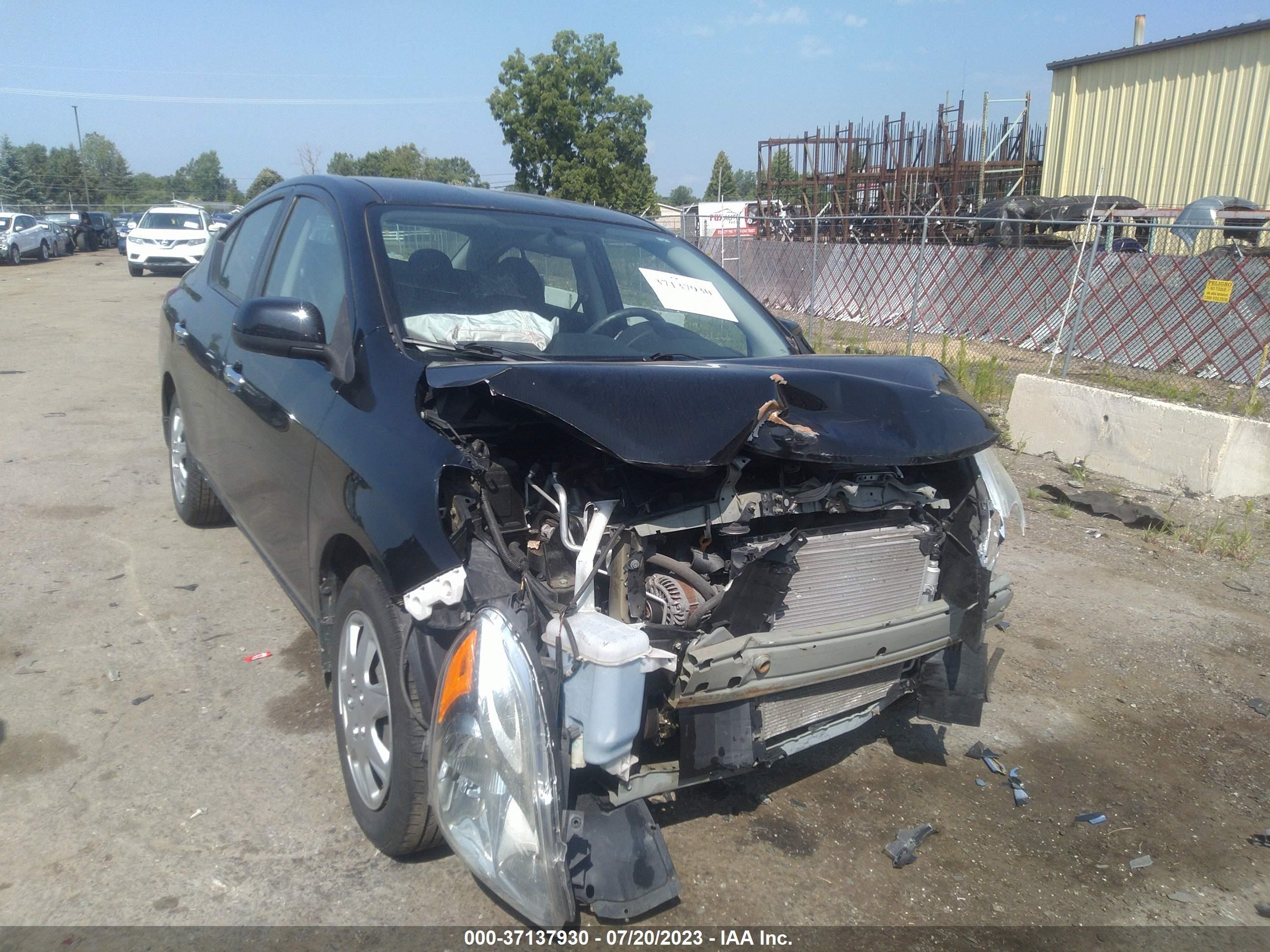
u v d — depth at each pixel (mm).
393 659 2463
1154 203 16734
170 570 4566
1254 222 12633
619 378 2439
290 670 3695
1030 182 19594
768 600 2473
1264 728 3848
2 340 11367
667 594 2488
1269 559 5766
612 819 2371
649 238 4004
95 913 2430
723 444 2377
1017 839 3035
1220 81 15445
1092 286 12719
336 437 2723
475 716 2117
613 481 2525
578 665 2156
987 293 14539
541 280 3377
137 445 6773
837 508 2762
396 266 3092
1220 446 6785
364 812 2699
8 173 71438
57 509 5328
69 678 3543
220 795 2926
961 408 2898
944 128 19781
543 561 2393
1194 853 3041
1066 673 4219
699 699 2287
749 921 2568
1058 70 18312
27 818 2766
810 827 2998
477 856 2143
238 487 3793
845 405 2715
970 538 2900
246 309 2900
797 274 18500
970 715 2898
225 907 2477
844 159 21719
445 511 2369
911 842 2920
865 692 2873
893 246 16172
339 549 2844
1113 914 2729
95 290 18453
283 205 3984
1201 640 4613
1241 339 11055
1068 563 5574
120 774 2996
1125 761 3559
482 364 2592
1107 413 7523
